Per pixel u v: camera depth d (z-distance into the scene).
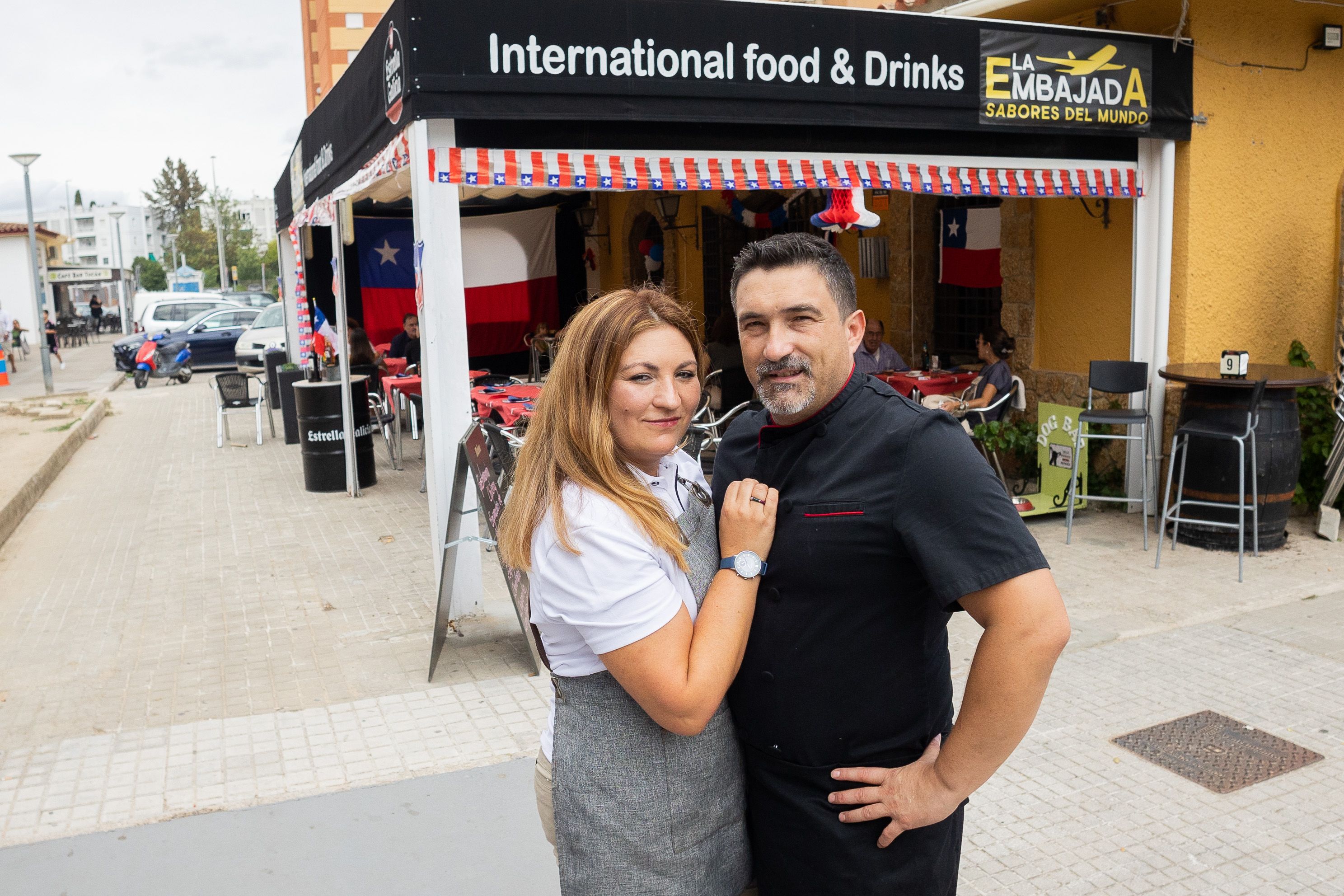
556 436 1.81
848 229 6.35
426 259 5.04
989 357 7.95
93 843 3.49
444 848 3.43
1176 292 7.31
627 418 1.80
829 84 5.71
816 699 1.82
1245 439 6.32
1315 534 6.98
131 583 6.65
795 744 1.85
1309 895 3.08
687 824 1.86
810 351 1.78
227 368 22.56
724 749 1.92
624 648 1.71
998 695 1.64
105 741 4.29
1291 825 3.45
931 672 1.85
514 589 4.80
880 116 5.90
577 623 1.74
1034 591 1.62
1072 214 7.96
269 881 3.26
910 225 9.83
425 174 4.96
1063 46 6.43
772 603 1.83
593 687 1.84
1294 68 7.49
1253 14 7.21
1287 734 4.10
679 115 5.35
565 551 1.74
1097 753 3.99
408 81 4.88
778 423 1.89
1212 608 5.57
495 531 4.67
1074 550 6.70
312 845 3.46
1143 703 4.42
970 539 1.64
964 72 6.13
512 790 3.80
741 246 12.27
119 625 5.82
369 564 6.85
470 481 5.42
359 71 6.43
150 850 3.44
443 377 5.19
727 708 1.96
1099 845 3.38
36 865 3.36
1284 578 6.04
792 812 1.87
